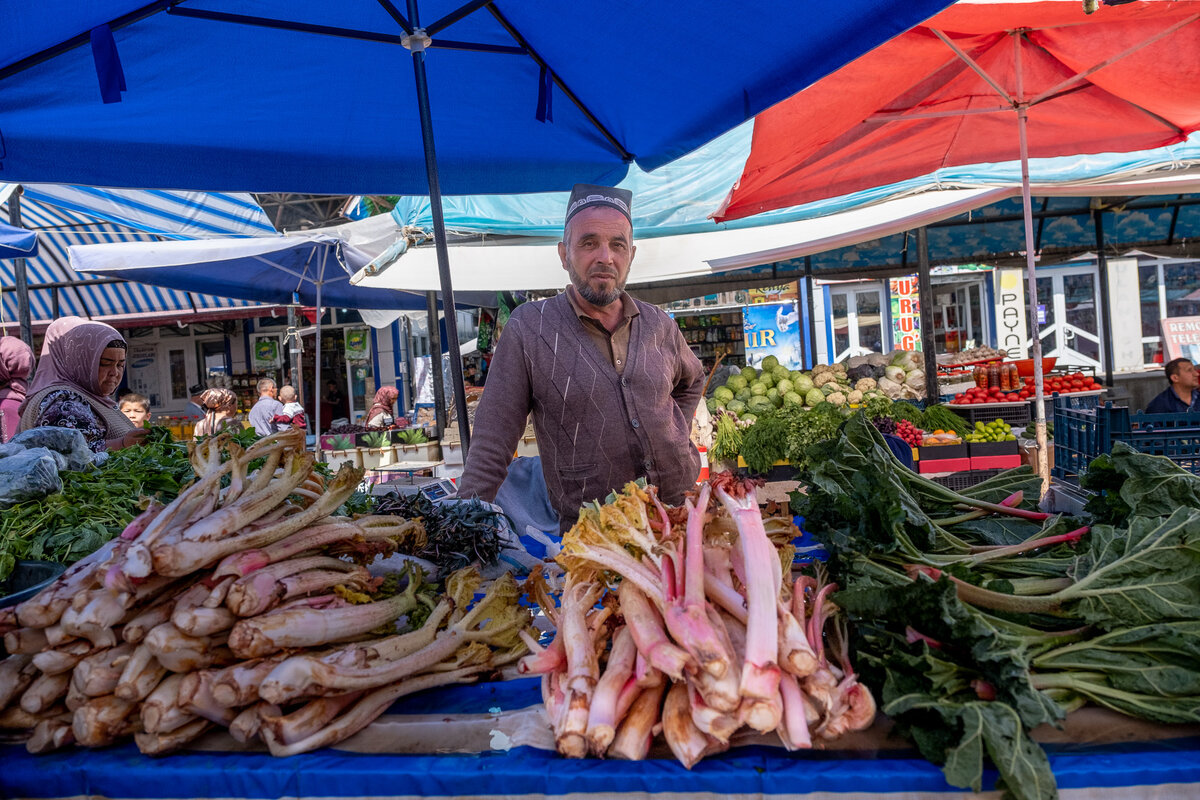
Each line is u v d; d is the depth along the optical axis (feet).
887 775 3.72
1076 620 4.85
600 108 12.17
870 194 22.82
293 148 12.53
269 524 4.87
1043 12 13.03
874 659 4.29
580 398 8.87
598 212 8.50
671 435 9.31
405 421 31.96
